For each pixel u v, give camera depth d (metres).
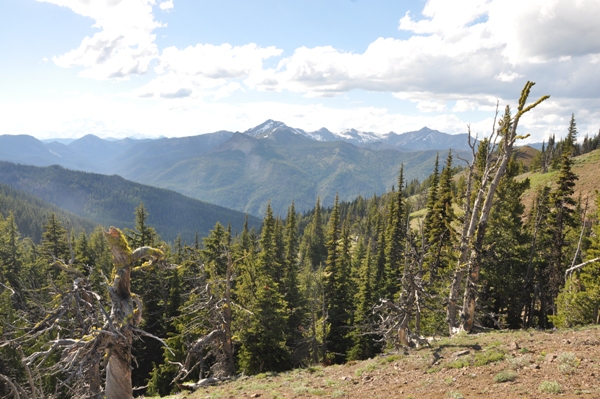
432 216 35.84
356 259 68.19
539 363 12.13
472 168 23.09
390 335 20.45
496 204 31.95
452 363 14.14
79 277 10.72
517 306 37.53
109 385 11.05
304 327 39.72
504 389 10.83
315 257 88.56
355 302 45.19
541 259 36.50
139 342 37.03
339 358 38.91
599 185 69.19
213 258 42.44
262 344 28.50
